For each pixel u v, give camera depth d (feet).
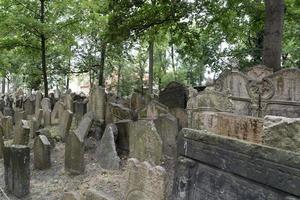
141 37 58.70
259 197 11.57
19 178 24.17
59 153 32.99
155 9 52.31
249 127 22.58
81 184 25.72
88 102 41.09
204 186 13.75
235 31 60.90
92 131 36.19
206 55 80.28
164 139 28.53
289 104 38.50
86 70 85.81
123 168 27.91
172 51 111.34
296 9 58.65
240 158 12.34
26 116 48.70
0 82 162.50
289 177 10.69
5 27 54.65
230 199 12.62
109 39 53.26
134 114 37.01
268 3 48.14
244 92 41.42
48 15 57.06
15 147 24.40
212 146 13.52
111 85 104.53
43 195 24.40
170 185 22.15
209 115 26.86
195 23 61.00
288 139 12.96
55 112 43.62
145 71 112.06
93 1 56.95
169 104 41.01
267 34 48.34
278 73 39.27
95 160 30.27
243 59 74.59
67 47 63.98
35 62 81.30
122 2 51.72
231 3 53.78
